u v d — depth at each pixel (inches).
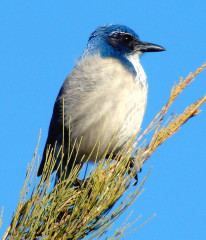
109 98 426.6
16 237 212.1
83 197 230.8
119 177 245.4
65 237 217.2
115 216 218.5
